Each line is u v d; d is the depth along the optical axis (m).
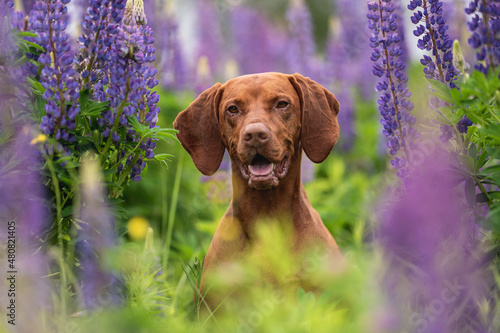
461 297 3.23
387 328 2.74
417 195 2.85
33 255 4.06
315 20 28.19
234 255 5.07
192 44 15.25
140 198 8.53
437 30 4.90
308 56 13.16
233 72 10.94
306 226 5.16
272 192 5.12
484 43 4.15
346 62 13.23
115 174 4.71
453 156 4.23
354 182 9.20
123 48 4.48
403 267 2.95
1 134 4.19
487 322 3.32
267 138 4.77
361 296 2.81
